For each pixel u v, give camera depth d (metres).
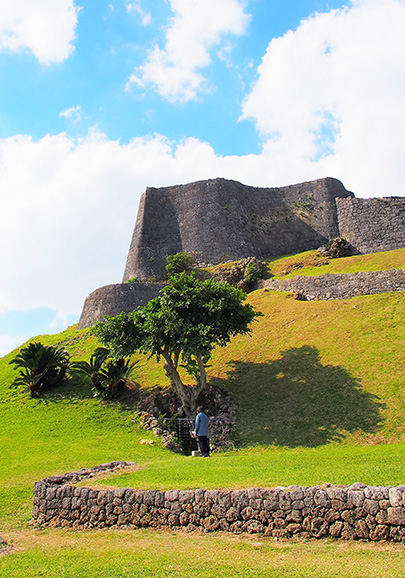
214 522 8.89
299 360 25.41
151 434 21.59
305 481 9.70
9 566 7.80
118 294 39.19
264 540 8.21
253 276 40.97
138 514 9.59
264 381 24.62
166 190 53.53
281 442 19.03
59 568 7.48
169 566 7.16
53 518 10.47
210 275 43.12
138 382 27.97
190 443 21.09
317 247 48.94
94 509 10.05
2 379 33.00
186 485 10.14
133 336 23.52
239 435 20.38
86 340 37.38
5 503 12.09
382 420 18.75
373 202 43.91
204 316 23.47
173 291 23.23
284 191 53.81
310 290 33.84
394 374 21.45
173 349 23.34
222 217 49.22
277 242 50.72
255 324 31.66
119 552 8.00
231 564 7.08
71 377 30.25
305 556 7.26
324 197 51.28
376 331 25.47
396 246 41.62
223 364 27.91
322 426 19.55
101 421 23.64
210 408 23.69
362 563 6.73
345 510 7.99
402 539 7.46
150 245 49.66
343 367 23.31
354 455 14.12
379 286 30.28
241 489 9.20
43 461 16.95
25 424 24.12
